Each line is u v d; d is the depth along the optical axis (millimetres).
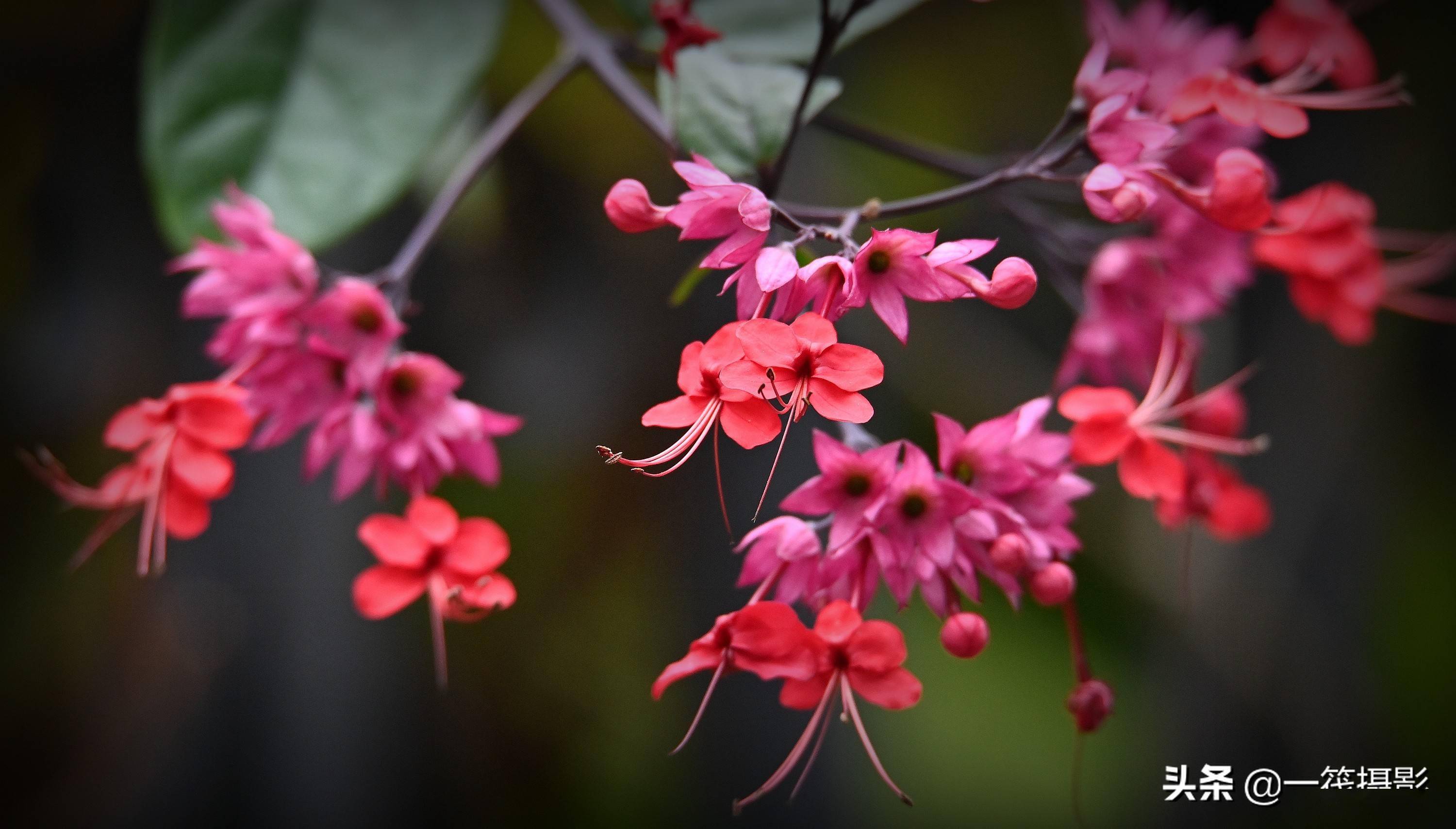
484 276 785
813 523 606
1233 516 681
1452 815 865
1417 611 888
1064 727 917
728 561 838
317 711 780
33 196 750
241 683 783
